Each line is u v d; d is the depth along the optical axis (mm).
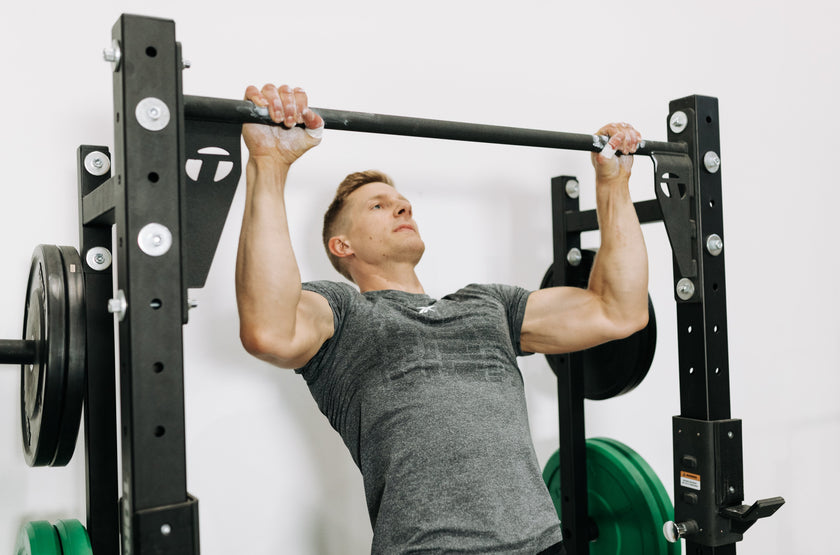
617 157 1579
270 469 1776
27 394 1421
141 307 987
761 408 2539
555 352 1689
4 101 1555
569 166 2221
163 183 1008
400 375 1401
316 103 1866
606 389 1953
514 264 2119
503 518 1334
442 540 1294
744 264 2523
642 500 1847
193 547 989
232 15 1778
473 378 1452
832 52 2705
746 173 2539
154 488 982
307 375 1493
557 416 2188
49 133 1590
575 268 2031
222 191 1188
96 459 1419
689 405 1616
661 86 2381
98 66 1642
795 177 2637
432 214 2002
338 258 1762
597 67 2275
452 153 2035
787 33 2645
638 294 1600
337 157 1883
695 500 1579
